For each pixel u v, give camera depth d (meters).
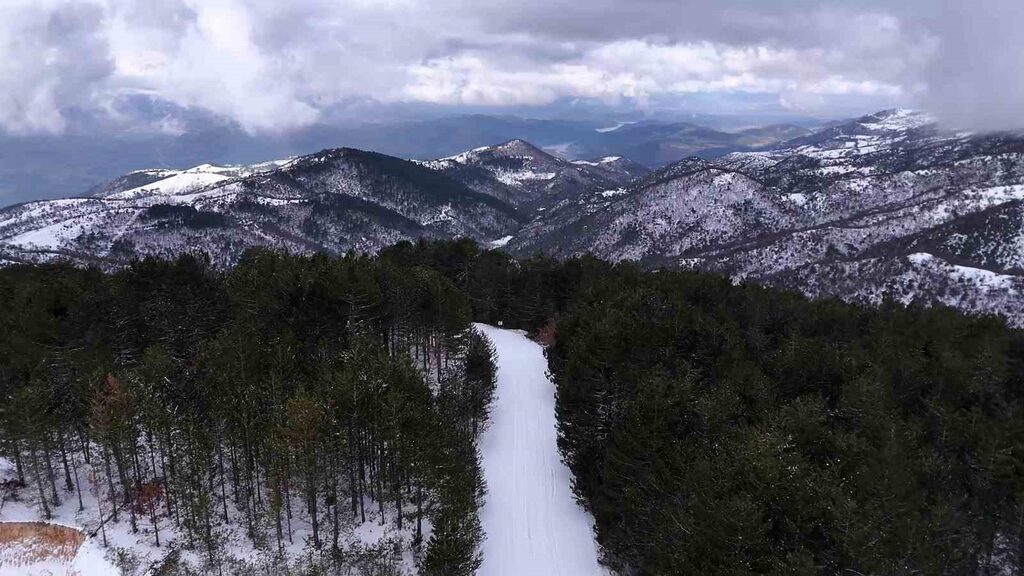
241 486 45.50
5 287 60.56
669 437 36.25
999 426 36.09
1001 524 33.50
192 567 37.44
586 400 45.62
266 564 37.84
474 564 36.25
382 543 40.66
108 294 54.66
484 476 50.78
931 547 25.89
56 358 46.72
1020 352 51.66
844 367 43.16
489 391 61.59
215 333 56.66
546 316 92.88
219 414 40.44
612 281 77.12
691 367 45.56
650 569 31.03
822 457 31.34
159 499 43.47
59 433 42.19
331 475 42.81
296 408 37.38
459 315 64.69
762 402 37.59
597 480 42.50
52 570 36.53
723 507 26.64
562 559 40.69
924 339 55.66
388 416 39.44
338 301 54.97
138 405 40.25
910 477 29.42
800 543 25.66
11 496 42.47
